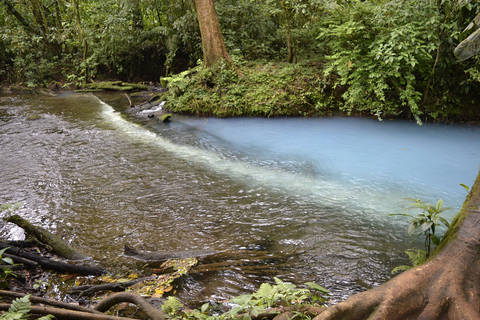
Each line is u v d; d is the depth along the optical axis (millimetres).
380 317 2092
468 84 8758
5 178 6238
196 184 5969
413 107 8359
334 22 9547
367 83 9156
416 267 2441
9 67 16594
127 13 15297
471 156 6887
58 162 7051
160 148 7938
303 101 10141
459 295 2203
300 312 2393
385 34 8586
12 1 16953
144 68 16109
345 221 4660
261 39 13828
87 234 4457
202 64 12055
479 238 2477
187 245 4184
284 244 4156
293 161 6977
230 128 9398
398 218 4699
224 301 3148
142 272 3705
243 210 5039
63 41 17656
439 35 8141
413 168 6410
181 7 14844
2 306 2520
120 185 5945
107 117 10891
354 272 3580
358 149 7516
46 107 12352
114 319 2549
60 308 2666
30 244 4059
